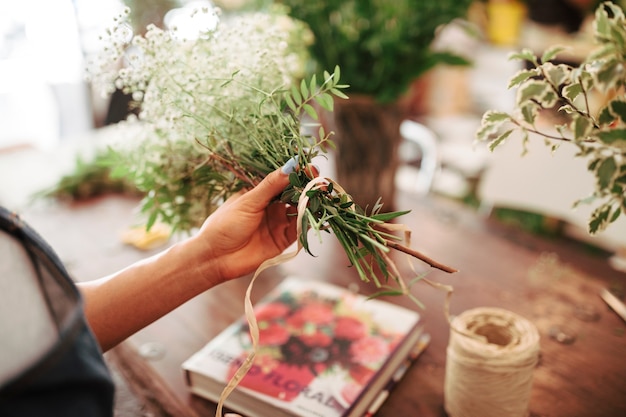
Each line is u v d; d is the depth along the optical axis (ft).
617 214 1.83
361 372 2.13
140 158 2.28
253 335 1.74
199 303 2.76
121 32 2.02
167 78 2.03
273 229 2.14
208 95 2.01
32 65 7.53
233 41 2.12
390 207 3.33
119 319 1.90
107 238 3.42
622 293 2.74
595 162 1.82
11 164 4.50
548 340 2.46
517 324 2.02
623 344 2.43
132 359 2.42
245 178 2.07
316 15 2.87
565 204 3.31
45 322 1.33
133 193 4.03
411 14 2.91
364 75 2.97
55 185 3.92
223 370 2.16
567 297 2.73
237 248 2.03
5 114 8.05
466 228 3.40
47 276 1.36
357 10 2.87
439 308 2.67
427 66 2.93
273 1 2.99
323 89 2.03
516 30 6.84
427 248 3.18
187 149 2.27
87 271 3.08
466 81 7.57
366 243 1.82
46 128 8.07
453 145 6.66
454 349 1.98
